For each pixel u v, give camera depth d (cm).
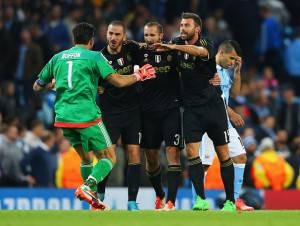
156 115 3831
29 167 5278
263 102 6981
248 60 7825
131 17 7238
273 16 8294
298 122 6919
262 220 2936
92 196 3403
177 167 3809
